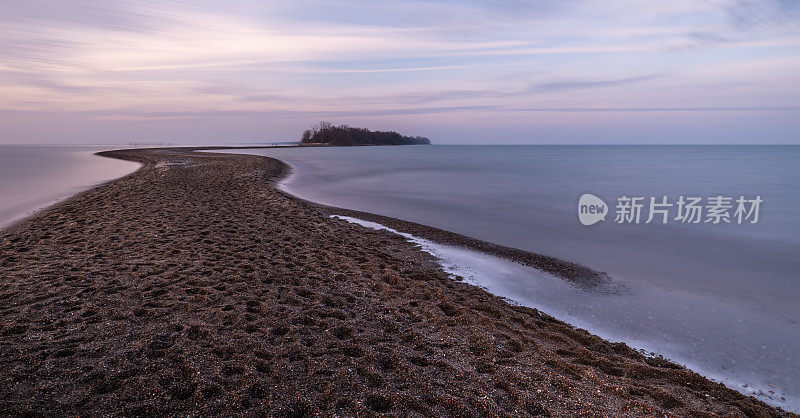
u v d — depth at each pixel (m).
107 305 5.62
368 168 41.41
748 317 6.73
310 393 3.79
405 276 7.79
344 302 6.16
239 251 8.70
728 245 11.34
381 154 82.38
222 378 3.93
